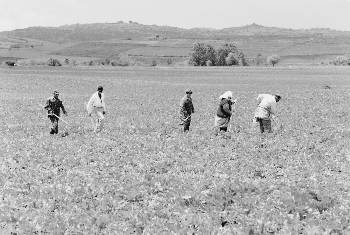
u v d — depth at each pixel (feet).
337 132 102.83
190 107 107.14
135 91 236.22
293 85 270.26
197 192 55.42
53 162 75.10
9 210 50.49
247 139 92.32
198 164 71.41
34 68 467.52
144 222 46.01
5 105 166.91
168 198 54.54
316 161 72.79
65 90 238.89
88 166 71.97
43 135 101.45
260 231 42.55
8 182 62.69
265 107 99.91
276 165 70.69
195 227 44.24
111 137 98.43
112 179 63.52
